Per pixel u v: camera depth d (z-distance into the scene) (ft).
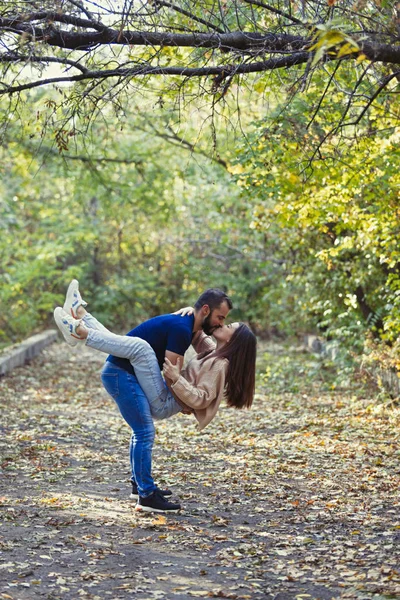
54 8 18.61
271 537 18.65
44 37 19.07
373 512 20.65
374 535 18.53
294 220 37.06
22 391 47.29
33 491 22.90
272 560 16.97
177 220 89.56
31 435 32.50
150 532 18.95
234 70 19.76
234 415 38.99
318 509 21.09
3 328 77.71
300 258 50.88
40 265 78.43
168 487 23.66
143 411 20.53
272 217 45.85
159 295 95.40
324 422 35.17
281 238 49.32
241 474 25.35
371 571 15.92
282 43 19.58
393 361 36.06
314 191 34.12
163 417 21.13
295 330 70.95
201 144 57.57
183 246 91.30
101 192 69.15
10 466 26.16
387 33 18.54
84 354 70.74
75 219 86.22
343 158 29.63
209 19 20.57
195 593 14.90
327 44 14.42
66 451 29.37
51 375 55.52
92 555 17.03
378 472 25.04
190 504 21.71
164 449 29.89
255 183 32.96
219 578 15.83
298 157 28.91
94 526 19.34
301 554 17.38
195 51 21.84
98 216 89.92
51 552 17.24
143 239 95.50
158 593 14.87
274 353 68.03
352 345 46.24
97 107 21.66
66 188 85.30
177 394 19.99
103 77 20.47
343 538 18.44
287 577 15.67
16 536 18.34
